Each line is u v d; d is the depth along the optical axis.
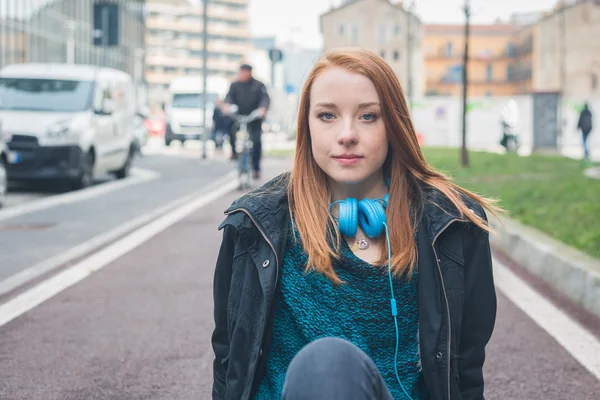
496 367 4.61
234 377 2.10
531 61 104.88
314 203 2.12
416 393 2.16
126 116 18.67
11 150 14.55
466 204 2.15
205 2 28.98
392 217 2.11
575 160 25.28
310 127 2.11
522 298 6.42
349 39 90.00
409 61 41.97
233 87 15.55
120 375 4.44
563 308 6.07
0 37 34.00
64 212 11.95
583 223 9.17
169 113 38.75
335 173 2.08
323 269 2.05
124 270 7.47
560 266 6.72
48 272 7.41
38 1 39.28
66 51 44.19
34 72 16.42
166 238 9.45
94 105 16.11
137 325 5.48
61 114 15.37
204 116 29.06
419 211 2.12
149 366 4.59
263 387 2.14
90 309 5.94
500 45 114.81
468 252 2.14
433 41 116.06
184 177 19.44
